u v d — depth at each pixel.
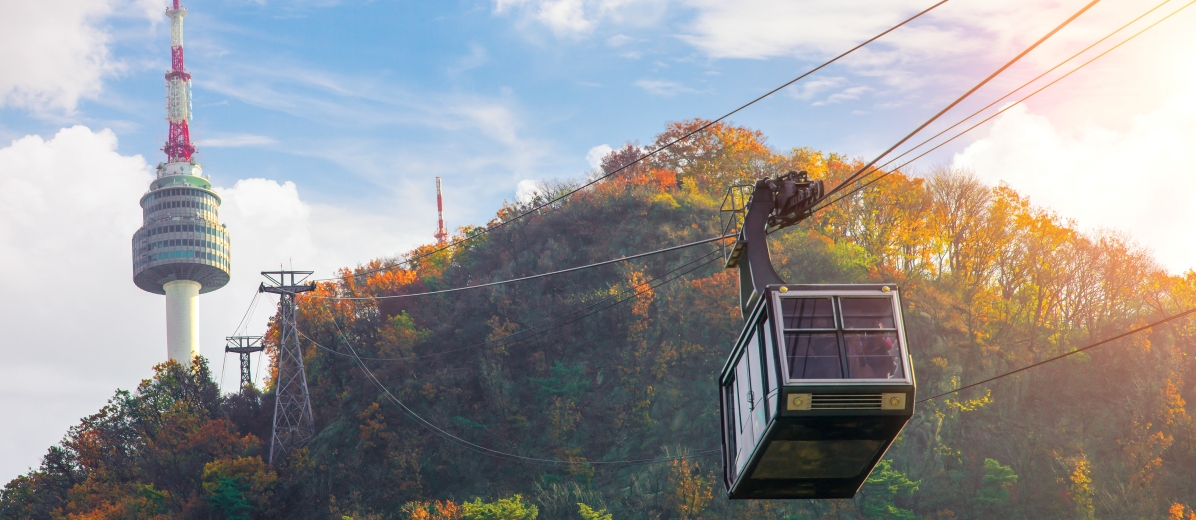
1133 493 119.25
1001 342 146.62
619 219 169.88
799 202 34.19
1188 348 143.25
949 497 122.94
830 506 119.62
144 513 137.62
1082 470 119.12
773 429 28.09
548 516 127.12
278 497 137.88
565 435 141.50
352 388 156.88
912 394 27.75
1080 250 155.50
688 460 132.25
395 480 138.75
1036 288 156.38
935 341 142.50
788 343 28.09
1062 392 139.88
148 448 149.50
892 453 127.25
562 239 169.88
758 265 33.16
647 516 125.44
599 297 155.50
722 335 145.25
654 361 145.25
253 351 172.50
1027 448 129.00
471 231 186.88
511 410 147.50
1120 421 132.12
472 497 136.00
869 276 152.50
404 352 159.75
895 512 116.38
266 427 159.38
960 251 161.00
